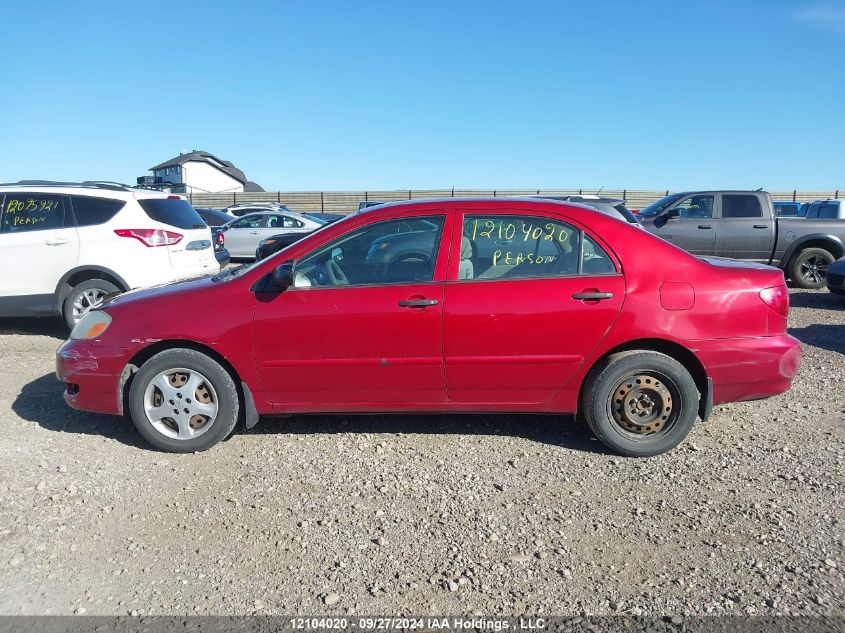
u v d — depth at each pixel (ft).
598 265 15.26
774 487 13.92
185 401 15.61
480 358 15.15
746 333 15.17
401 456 15.53
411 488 13.98
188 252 28.89
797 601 10.29
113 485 14.20
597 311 14.96
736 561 11.34
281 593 10.63
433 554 11.64
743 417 17.90
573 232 15.40
